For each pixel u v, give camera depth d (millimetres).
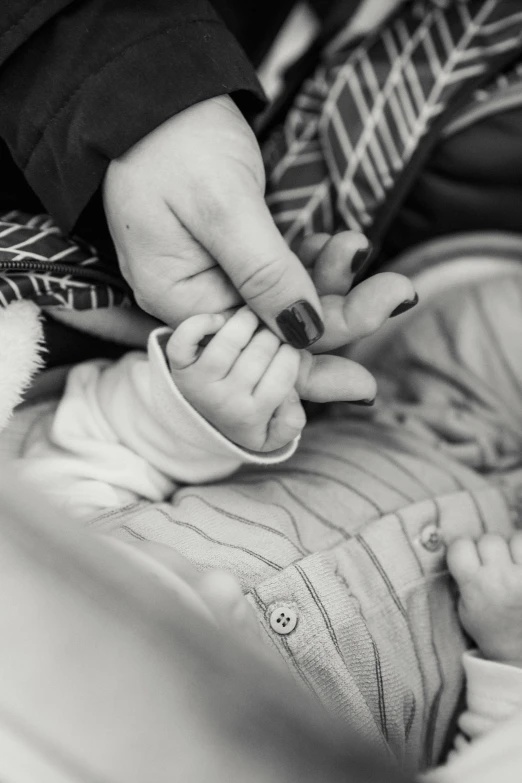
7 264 524
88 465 551
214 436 516
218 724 353
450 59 660
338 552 555
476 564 569
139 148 496
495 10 658
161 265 501
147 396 546
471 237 706
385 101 665
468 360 705
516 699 537
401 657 550
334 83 683
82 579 371
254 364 490
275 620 512
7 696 371
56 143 510
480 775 430
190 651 361
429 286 710
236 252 481
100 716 362
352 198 659
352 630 525
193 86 500
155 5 515
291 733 351
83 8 512
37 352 555
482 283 708
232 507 556
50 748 364
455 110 656
